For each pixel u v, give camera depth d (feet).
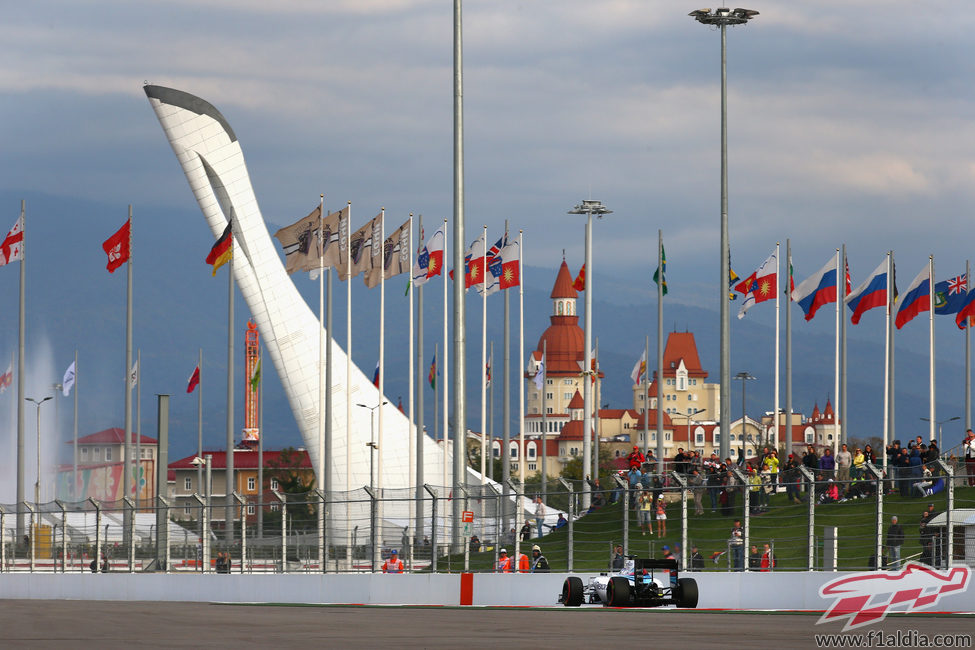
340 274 439.63
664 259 442.09
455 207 241.35
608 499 240.73
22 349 443.73
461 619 165.68
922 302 390.63
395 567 247.09
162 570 272.31
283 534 261.03
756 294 427.74
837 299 412.36
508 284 431.02
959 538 194.70
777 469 292.20
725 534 242.58
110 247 456.45
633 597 195.83
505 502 244.63
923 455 282.15
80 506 289.12
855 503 238.89
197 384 610.65
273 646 120.78
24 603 233.35
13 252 443.73
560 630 142.10
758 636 131.44
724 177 358.23
